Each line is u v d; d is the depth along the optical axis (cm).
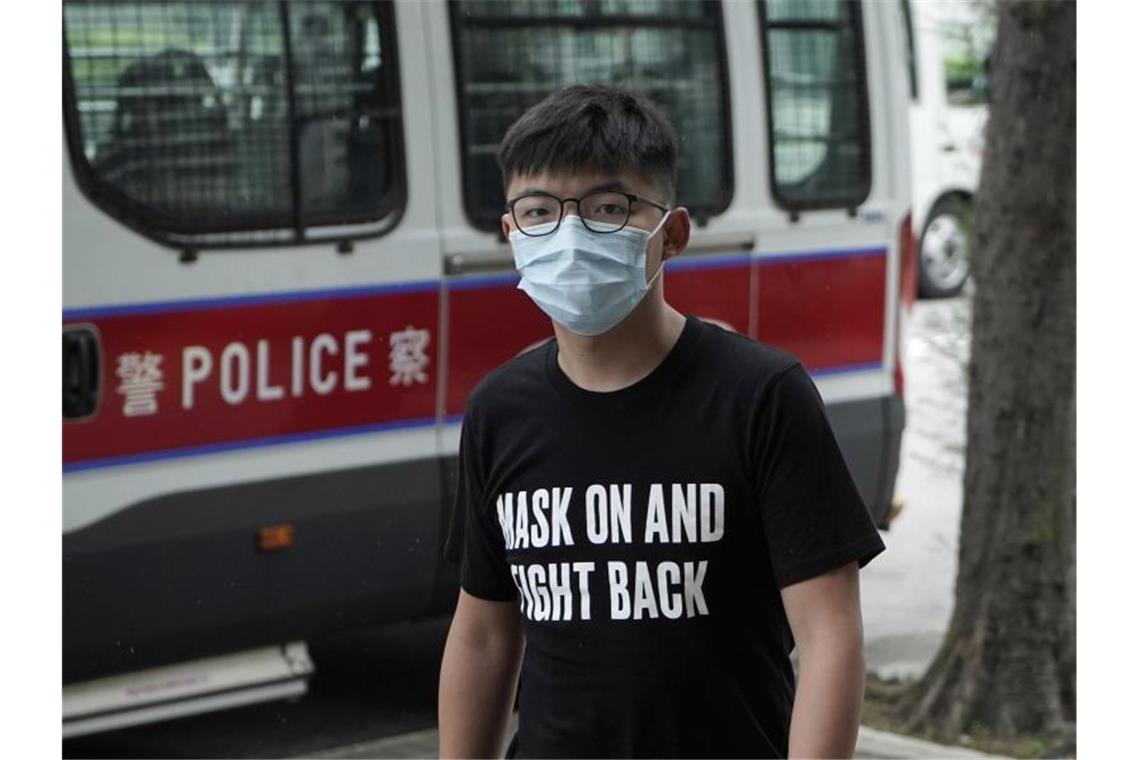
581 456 226
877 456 673
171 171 480
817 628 220
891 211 684
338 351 513
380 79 529
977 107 1275
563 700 227
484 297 550
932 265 1280
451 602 552
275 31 506
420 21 539
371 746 550
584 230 224
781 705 230
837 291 663
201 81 489
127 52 473
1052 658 538
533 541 228
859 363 670
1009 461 538
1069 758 515
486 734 253
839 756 218
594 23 589
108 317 465
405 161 532
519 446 230
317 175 512
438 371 538
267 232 499
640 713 222
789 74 650
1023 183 525
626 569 222
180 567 481
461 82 548
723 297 623
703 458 221
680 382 224
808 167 656
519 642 252
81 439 460
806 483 219
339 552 516
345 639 654
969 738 536
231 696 505
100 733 560
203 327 485
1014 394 535
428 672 623
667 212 231
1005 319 535
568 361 230
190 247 482
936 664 558
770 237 638
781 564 221
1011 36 523
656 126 231
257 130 500
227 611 493
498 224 554
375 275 522
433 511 536
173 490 479
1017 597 539
